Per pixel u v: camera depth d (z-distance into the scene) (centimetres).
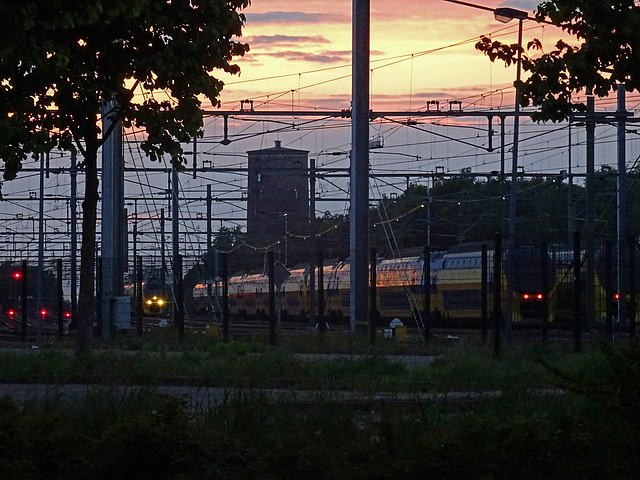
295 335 7281
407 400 3266
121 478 2397
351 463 2452
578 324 6025
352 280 7325
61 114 4516
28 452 2409
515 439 2431
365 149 7350
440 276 10206
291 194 19600
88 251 5025
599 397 2478
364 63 7338
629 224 16338
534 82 3416
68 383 4381
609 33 3294
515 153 7588
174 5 4422
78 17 2653
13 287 14888
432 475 2366
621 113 8894
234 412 2892
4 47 2642
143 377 4303
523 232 16812
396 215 17325
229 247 19738
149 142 4641
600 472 2347
